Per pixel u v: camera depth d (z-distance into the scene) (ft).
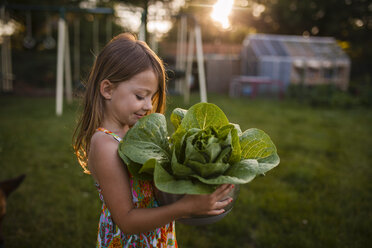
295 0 58.70
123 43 3.13
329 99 32.17
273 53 43.39
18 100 30.99
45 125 18.35
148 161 2.38
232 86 45.37
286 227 7.38
